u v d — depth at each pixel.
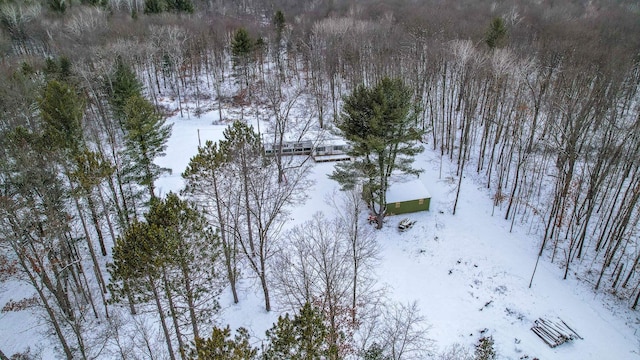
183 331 25.02
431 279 28.47
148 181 32.38
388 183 35.59
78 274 27.41
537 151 36.97
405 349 23.28
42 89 43.03
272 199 33.94
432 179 38.88
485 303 26.52
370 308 25.80
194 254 21.50
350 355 21.81
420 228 32.72
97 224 29.22
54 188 25.02
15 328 25.94
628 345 23.53
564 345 23.56
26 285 28.80
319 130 45.75
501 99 41.09
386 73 48.91
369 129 28.91
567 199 32.78
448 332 24.73
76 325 21.75
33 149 25.38
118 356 23.73
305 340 15.14
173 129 52.91
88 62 55.91
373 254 28.48
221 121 55.72
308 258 27.59
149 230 18.19
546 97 36.53
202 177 25.83
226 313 26.30
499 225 32.91
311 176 39.38
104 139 45.41
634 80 46.56
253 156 29.66
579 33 51.50
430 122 46.97
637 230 30.30
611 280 27.55
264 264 27.75
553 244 30.86
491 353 22.73
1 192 23.70
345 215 33.38
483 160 40.16
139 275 18.84
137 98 32.84
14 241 21.44
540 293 26.95
